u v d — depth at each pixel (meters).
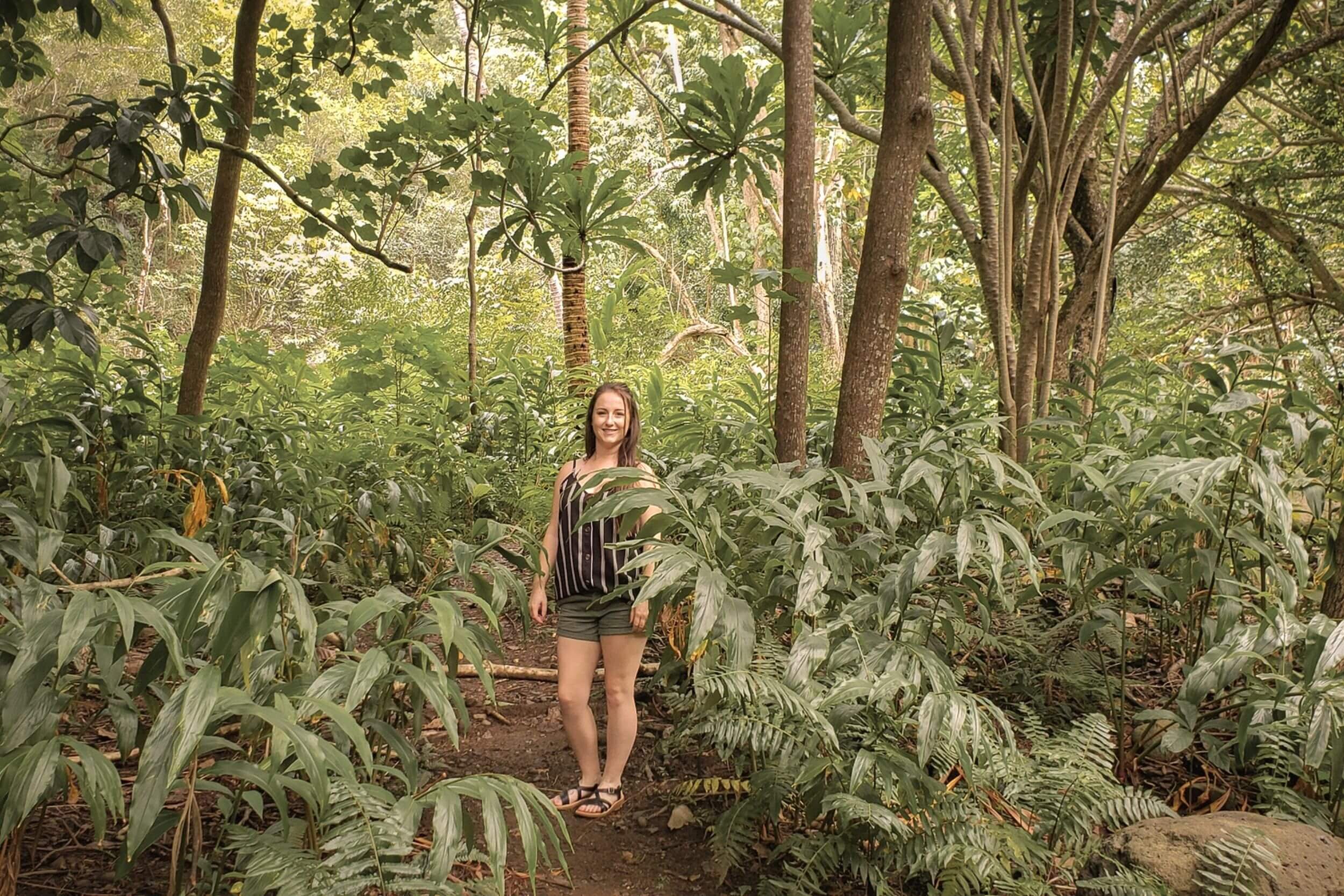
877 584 3.00
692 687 3.15
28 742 1.70
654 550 2.27
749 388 4.83
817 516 2.79
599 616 2.83
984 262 5.36
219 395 5.82
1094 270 5.84
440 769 2.98
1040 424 3.89
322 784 1.55
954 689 2.17
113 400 4.70
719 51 16.77
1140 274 11.61
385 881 1.69
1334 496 3.17
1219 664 2.49
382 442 5.31
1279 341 6.08
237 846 1.77
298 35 5.00
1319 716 2.26
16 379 5.04
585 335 6.89
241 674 1.95
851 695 2.09
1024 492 3.46
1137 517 2.99
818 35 5.47
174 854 1.75
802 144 3.92
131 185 3.26
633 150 17.62
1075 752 2.49
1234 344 3.52
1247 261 8.12
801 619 2.72
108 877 2.21
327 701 1.72
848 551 2.79
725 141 4.51
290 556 2.93
